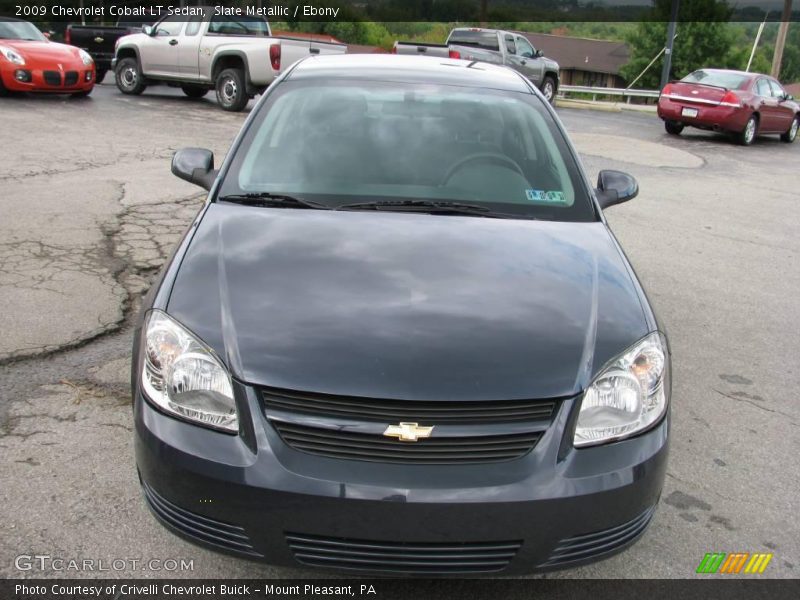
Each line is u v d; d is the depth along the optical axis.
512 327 2.56
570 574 2.79
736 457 3.68
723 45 53.53
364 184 3.47
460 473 2.27
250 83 14.31
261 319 2.51
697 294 6.16
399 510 2.23
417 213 3.30
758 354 5.00
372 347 2.42
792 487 3.45
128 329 4.56
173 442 2.36
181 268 2.78
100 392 3.81
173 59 15.37
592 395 2.43
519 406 2.35
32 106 13.27
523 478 2.29
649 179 11.43
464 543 2.29
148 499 2.51
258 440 2.30
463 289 2.73
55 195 7.45
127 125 12.02
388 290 2.68
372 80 4.09
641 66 54.66
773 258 7.39
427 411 2.30
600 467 2.36
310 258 2.84
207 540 2.38
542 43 65.31
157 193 7.75
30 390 3.79
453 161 3.63
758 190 11.20
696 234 8.18
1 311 4.67
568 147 3.85
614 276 2.95
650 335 2.68
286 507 2.26
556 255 3.03
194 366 2.41
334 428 2.29
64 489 3.04
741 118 16.91
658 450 2.47
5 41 13.82
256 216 3.16
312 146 3.64
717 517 3.18
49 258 5.66
